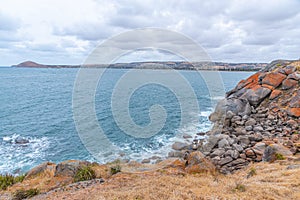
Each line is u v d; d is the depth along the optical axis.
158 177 6.62
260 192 5.18
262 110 18.33
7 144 16.38
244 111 18.28
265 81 20.84
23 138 17.39
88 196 5.53
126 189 5.79
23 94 35.97
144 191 5.30
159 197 4.96
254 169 8.20
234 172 9.77
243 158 11.12
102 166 8.12
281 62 23.33
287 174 6.66
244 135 14.09
